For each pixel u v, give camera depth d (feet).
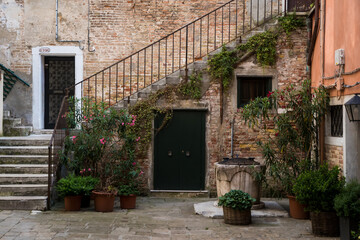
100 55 34.86
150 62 35.01
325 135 26.43
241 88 30.91
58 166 27.48
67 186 24.64
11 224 21.30
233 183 25.08
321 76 26.50
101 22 34.91
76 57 34.83
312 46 28.81
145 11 35.01
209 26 35.06
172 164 31.07
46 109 35.94
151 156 30.81
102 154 27.58
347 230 18.63
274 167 24.90
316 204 20.52
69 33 34.86
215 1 35.14
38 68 34.86
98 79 34.83
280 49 30.17
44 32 34.94
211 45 34.99
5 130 32.27
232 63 30.07
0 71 31.55
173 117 30.99
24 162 27.61
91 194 27.73
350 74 22.11
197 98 30.53
